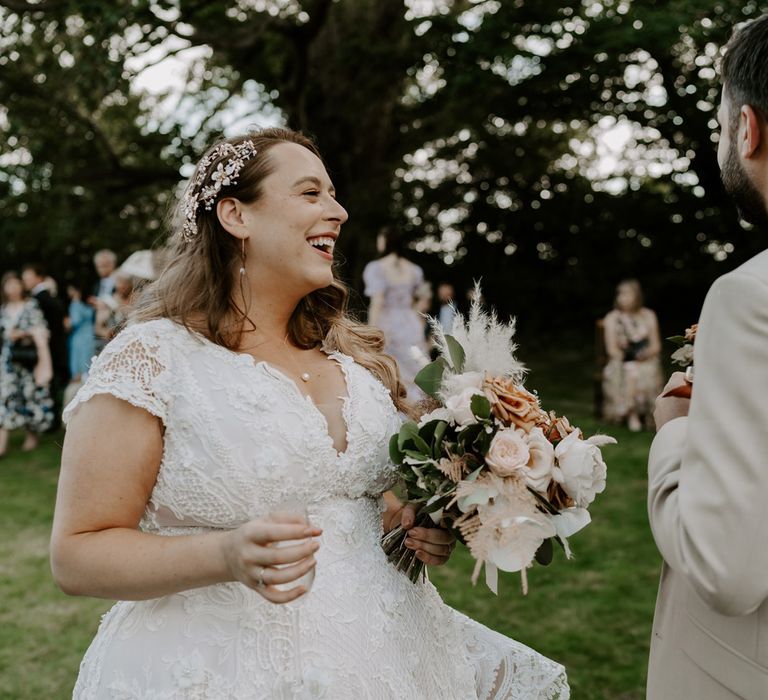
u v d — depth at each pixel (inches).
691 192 624.1
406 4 530.0
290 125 524.4
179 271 69.9
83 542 59.9
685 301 616.1
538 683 77.2
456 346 70.9
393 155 597.3
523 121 629.9
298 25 475.5
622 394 323.0
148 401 62.3
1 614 157.2
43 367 311.3
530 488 63.6
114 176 570.9
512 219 684.7
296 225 68.0
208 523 64.1
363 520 70.2
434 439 65.7
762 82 49.1
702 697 51.1
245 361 66.4
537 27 468.1
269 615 62.6
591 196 665.6
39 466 287.0
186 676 60.7
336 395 71.7
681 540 45.9
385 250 283.0
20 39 471.5
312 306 77.2
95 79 408.2
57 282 693.9
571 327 653.3
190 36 426.6
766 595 44.7
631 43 422.6
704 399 45.8
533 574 170.7
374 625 65.8
